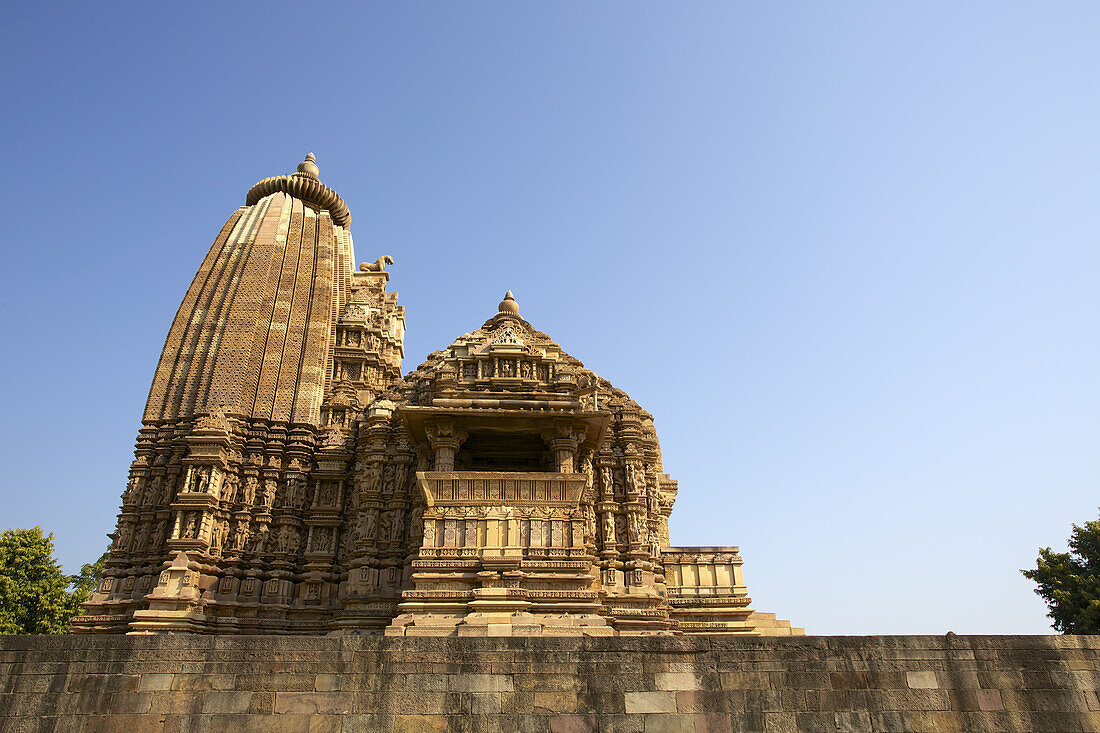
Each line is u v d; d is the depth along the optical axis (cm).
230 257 3491
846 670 1309
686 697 1271
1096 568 3516
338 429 2986
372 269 4409
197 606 2411
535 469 2831
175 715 1212
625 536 2742
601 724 1240
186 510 2552
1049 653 1345
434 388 2542
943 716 1281
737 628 2780
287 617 2550
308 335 3262
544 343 2809
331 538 2734
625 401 3034
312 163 4266
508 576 2042
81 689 1224
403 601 2025
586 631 1928
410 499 2648
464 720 1227
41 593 4203
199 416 2891
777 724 1260
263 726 1207
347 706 1227
